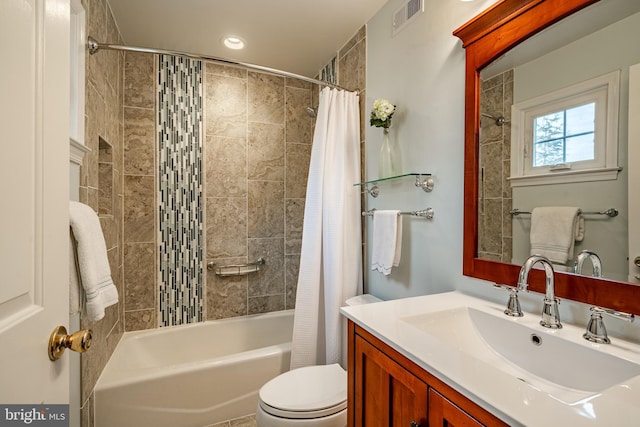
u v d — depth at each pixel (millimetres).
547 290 874
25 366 485
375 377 892
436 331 993
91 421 1396
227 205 2383
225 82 2365
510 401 528
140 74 2109
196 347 2221
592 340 766
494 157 1118
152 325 2166
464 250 1222
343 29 1937
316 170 1794
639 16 767
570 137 902
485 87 1147
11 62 465
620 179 798
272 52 2211
